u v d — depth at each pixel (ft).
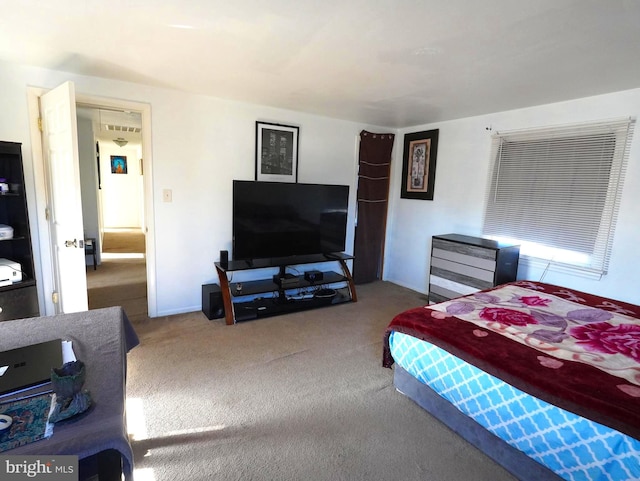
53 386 3.23
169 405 6.89
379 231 16.17
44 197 9.34
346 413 6.87
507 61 7.29
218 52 7.39
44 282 9.56
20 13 5.85
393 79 8.74
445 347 6.00
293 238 12.32
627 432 3.99
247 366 8.51
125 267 17.67
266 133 12.37
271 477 5.27
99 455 3.08
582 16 5.33
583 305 7.59
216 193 11.78
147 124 10.35
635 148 8.91
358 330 10.87
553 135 10.48
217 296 11.21
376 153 15.20
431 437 6.28
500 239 12.03
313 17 5.69
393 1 5.09
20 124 8.81
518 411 5.09
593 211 9.73
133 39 6.84
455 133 13.33
